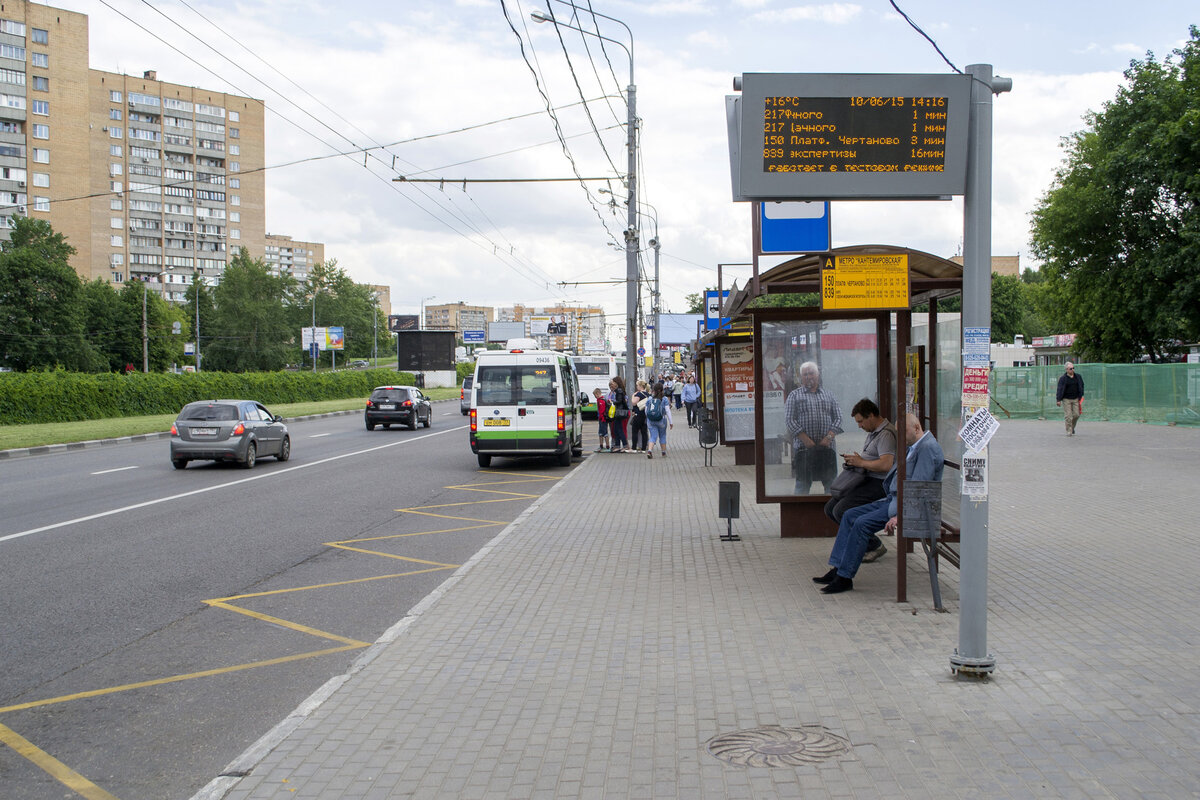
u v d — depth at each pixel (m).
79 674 6.29
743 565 9.27
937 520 7.40
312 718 5.22
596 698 5.47
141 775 4.66
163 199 122.38
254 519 13.30
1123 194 37.44
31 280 77.00
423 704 5.43
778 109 6.41
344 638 7.17
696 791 4.18
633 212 25.91
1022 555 9.45
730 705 5.29
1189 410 28.86
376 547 11.11
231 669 6.40
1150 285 37.06
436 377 84.88
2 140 97.00
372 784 4.34
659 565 9.39
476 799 4.16
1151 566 8.82
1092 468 17.31
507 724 5.08
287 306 136.12
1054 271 41.62
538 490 16.92
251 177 131.88
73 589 8.79
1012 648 6.28
